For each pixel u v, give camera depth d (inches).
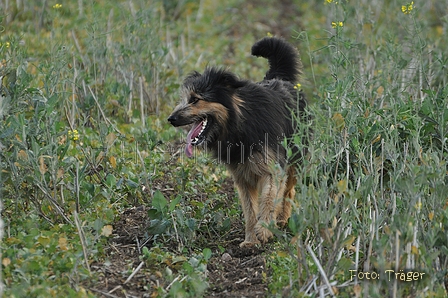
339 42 478.6
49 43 612.1
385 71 538.6
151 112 615.5
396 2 776.3
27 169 401.1
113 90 581.0
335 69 463.8
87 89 570.9
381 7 786.8
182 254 393.1
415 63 559.2
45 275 338.3
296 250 384.8
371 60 609.3
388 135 411.2
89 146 495.2
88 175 459.2
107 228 372.2
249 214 435.2
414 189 348.2
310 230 398.6
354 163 411.2
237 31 911.0
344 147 392.8
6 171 389.7
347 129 405.1
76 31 714.2
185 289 346.9
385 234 362.0
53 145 405.1
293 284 346.3
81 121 534.6
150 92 616.7
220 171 521.7
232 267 387.2
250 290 358.3
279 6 1041.5
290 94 467.8
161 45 651.5
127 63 606.5
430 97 440.8
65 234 377.1
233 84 424.5
